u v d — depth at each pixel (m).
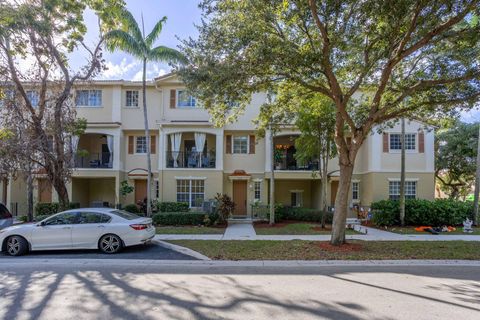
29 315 4.89
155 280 6.88
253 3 8.82
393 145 20.20
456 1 8.23
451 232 14.14
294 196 23.25
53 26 11.62
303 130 14.71
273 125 13.67
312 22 9.61
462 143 22.56
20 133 12.00
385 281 6.81
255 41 9.06
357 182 21.73
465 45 9.73
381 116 10.81
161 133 20.69
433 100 10.88
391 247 10.31
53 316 4.85
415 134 20.19
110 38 14.41
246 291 6.07
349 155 10.59
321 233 14.01
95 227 9.81
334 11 8.49
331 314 4.93
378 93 10.18
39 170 13.73
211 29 9.49
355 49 10.41
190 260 8.84
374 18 8.72
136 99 21.72
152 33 16.20
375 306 5.28
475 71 9.59
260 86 10.69
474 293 5.99
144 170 21.42
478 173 16.17
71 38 12.45
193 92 10.34
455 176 25.47
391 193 19.95
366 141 20.95
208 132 20.78
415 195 19.98
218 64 9.46
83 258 9.12
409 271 7.73
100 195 22.97
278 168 21.25
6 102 12.14
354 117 13.51
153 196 21.42
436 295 5.85
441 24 9.17
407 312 5.01
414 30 9.30
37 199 20.86
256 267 8.16
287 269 7.94
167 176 20.56
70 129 13.04
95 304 5.36
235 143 21.78
